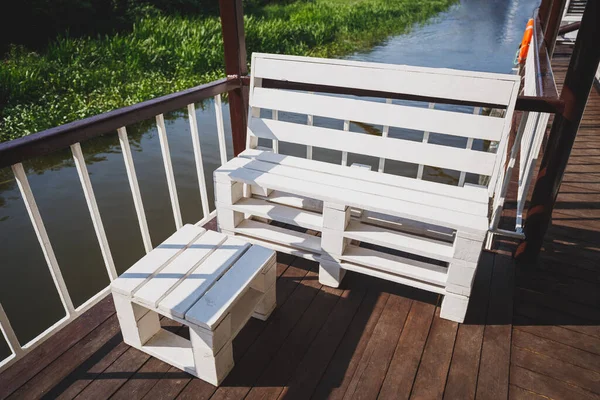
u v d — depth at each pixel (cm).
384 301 234
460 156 234
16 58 1251
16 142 158
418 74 237
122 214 595
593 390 186
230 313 181
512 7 3634
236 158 263
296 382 186
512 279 253
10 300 436
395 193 223
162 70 1316
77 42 1395
